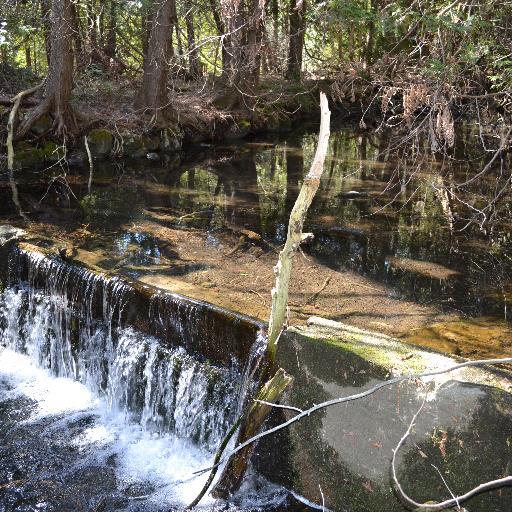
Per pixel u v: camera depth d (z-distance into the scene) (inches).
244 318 177.8
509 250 280.4
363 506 145.9
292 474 159.0
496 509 127.6
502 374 135.5
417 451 136.6
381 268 255.4
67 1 424.8
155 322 199.9
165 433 194.9
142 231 295.6
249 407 148.7
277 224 315.3
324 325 162.6
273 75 728.3
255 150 530.9
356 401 145.3
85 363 220.5
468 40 193.3
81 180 396.2
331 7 213.3
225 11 364.2
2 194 350.9
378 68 250.7
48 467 177.9
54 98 432.1
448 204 352.5
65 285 225.3
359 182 406.9
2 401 209.8
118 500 165.2
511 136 213.9
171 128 511.8
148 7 472.4
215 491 161.0
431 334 197.2
